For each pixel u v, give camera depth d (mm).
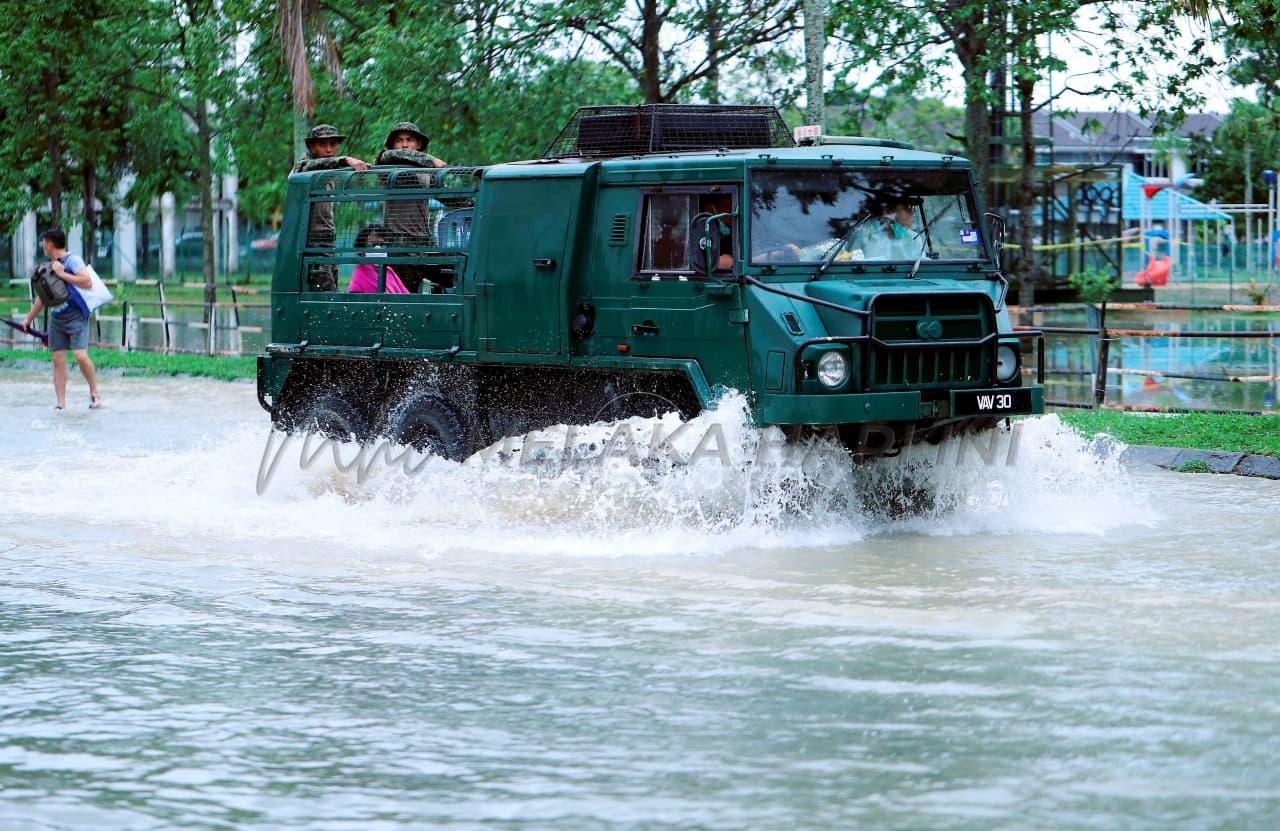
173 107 37219
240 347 27812
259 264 68250
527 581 9133
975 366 10875
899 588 8797
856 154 11219
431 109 22703
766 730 6266
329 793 5641
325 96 27375
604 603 8531
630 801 5500
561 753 6031
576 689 6906
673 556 9820
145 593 8992
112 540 10570
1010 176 31812
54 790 5719
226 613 8477
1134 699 6574
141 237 65938
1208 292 46000
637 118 12266
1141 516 11219
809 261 10727
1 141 41156
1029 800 5434
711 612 8273
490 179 12109
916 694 6711
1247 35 20281
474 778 5766
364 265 13398
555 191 11602
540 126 22891
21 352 26344
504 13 22703
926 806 5395
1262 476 13109
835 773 5742
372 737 6281
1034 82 22016
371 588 9039
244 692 6953
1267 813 5277
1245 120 48375
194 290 52406
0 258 60625
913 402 10461
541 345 11711
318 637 7926
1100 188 39812
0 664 7477
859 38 20922
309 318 13844
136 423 17312
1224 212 49094
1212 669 7020
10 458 14414
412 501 11906
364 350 13141
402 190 12953
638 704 6660
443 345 12555
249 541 10508
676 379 11070
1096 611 8172
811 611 8250
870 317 10297
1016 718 6352
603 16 21844
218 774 5871
